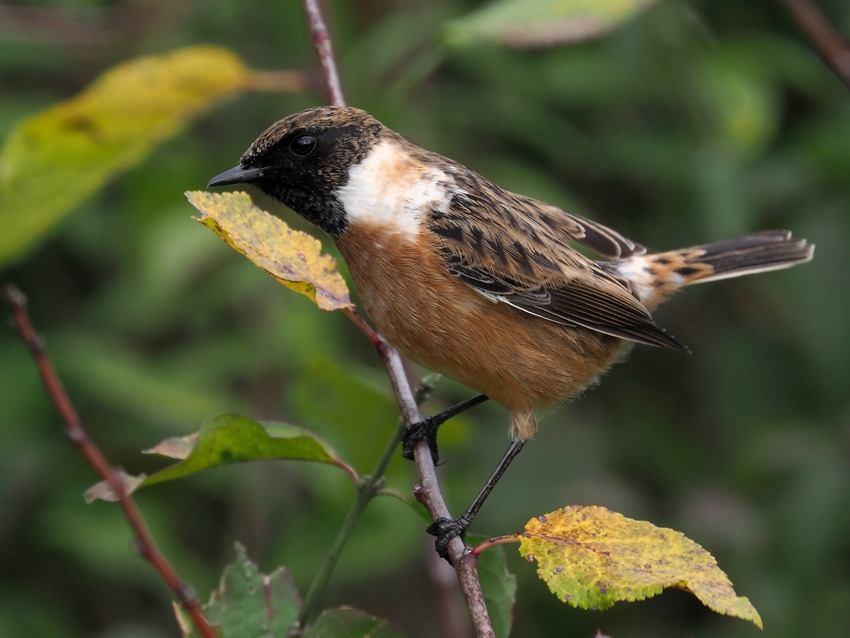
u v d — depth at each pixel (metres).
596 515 5.31
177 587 4.45
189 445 6.16
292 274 5.84
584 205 12.55
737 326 12.88
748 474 11.37
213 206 5.85
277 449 6.05
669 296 9.34
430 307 7.66
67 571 11.80
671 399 12.96
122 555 10.70
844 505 10.79
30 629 11.13
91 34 11.08
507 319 7.87
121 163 7.48
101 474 4.31
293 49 11.66
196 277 11.23
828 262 11.24
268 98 11.98
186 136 11.72
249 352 11.04
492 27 8.00
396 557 10.43
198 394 10.77
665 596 12.37
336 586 12.09
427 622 12.00
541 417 8.32
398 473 7.90
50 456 11.32
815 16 8.16
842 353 11.20
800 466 11.07
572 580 5.07
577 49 11.90
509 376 7.93
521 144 12.42
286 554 10.52
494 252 7.78
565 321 8.09
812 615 10.55
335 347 10.98
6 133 11.08
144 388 10.65
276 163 7.75
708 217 11.12
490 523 11.41
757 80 11.41
